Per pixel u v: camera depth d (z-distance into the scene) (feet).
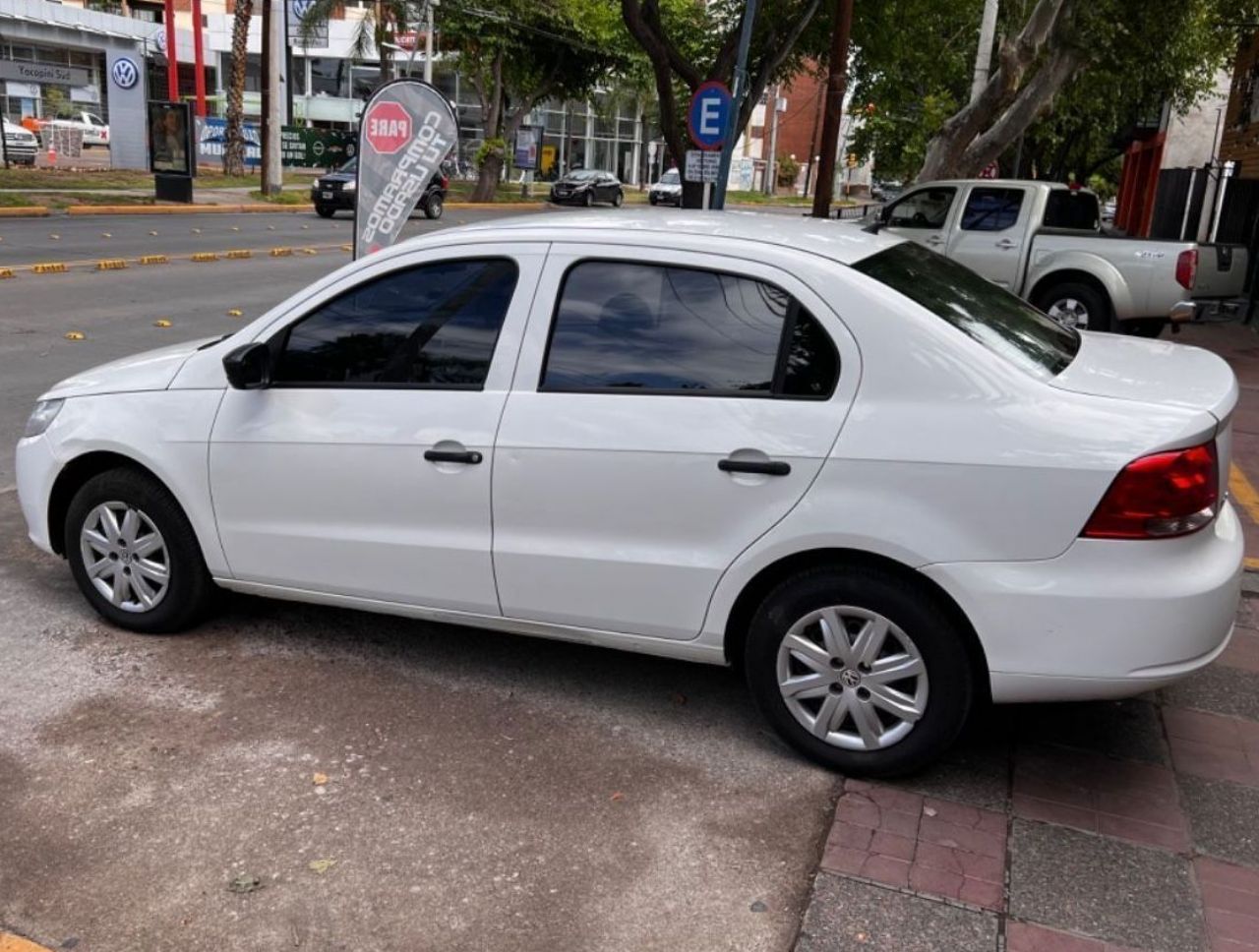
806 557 11.53
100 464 15.06
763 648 11.92
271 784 11.57
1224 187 69.31
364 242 25.16
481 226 13.39
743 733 12.91
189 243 66.59
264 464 13.58
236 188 116.26
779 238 12.25
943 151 54.54
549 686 13.93
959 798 11.62
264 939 9.34
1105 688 10.69
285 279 52.29
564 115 196.65
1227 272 41.27
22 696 13.26
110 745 12.21
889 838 10.87
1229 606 10.89
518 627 13.04
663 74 51.96
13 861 10.25
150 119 92.38
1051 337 12.87
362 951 9.23
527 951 9.27
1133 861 10.62
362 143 24.67
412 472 12.82
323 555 13.58
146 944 9.26
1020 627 10.71
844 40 46.14
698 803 11.46
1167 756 12.59
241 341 13.87
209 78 188.14
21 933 9.34
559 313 12.41
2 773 11.63
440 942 9.35
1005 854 10.66
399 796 11.43
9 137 111.14
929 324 11.12
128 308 41.32
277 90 106.83
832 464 11.10
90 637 14.93
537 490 12.28
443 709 13.26
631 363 12.08
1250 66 64.75
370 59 176.24
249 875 10.12
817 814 11.30
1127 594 10.41
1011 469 10.56
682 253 12.07
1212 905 10.01
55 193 89.35
